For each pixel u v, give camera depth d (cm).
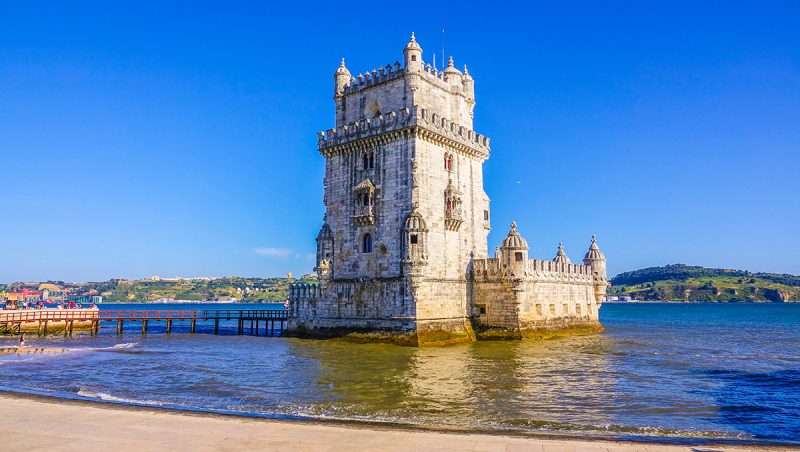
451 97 6700
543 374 3997
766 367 4588
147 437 2173
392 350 5325
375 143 6153
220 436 2188
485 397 3189
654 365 4572
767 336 8256
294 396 3183
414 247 5619
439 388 3434
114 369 4234
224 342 6494
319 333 6397
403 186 5862
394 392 3303
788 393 3459
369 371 4078
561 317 7025
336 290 6291
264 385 3534
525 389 3438
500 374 3966
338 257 6359
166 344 6259
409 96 6088
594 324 7875
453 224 6150
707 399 3247
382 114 6325
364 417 2669
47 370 4194
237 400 3062
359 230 6203
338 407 2884
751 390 3541
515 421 2634
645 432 2486
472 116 7025
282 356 4959
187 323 13625
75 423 2370
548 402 3088
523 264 6131
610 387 3556
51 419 2436
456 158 6412
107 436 2183
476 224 6631
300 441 2128
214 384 3569
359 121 6300
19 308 8769
